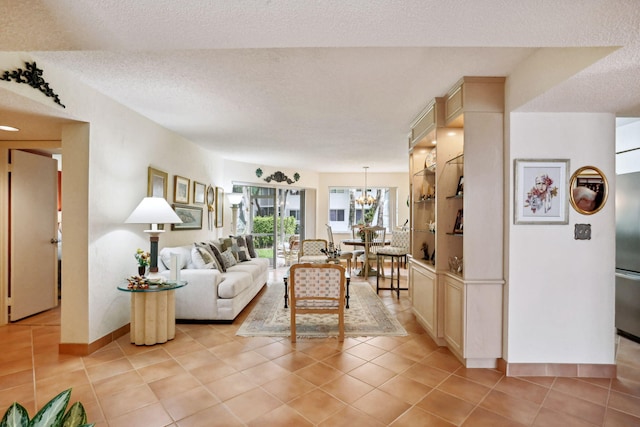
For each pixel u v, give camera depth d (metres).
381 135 4.75
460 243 3.23
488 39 1.62
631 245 3.50
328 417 2.06
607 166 2.64
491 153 2.77
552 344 2.66
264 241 8.02
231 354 3.00
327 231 8.48
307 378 2.55
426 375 2.63
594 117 2.66
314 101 3.33
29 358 2.88
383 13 1.40
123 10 1.38
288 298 5.02
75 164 2.97
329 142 5.21
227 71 2.64
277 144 5.39
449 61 2.47
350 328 3.72
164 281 3.33
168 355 2.97
